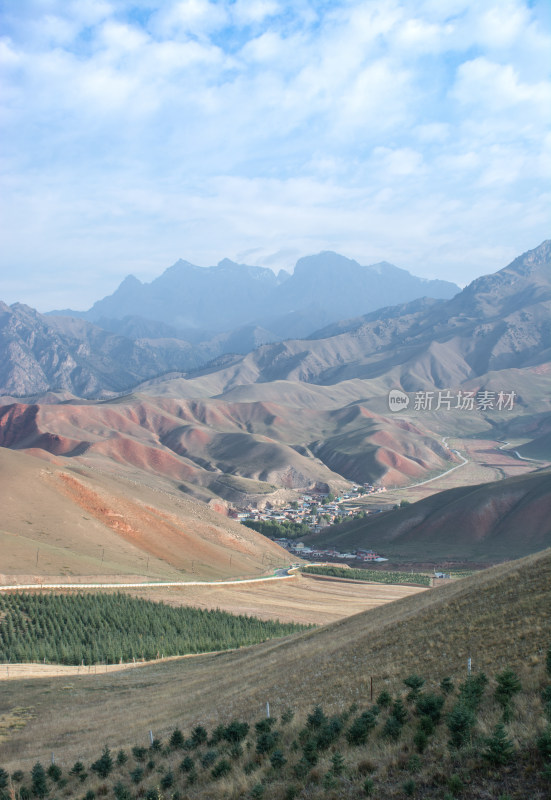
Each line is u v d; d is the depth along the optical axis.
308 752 23.88
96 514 165.12
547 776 17.02
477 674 25.97
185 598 120.44
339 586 159.38
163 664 75.06
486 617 34.56
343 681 33.66
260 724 29.02
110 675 68.25
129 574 130.75
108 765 30.59
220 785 23.86
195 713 39.97
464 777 18.58
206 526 194.50
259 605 124.12
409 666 31.64
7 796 29.86
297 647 58.03
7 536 128.75
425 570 189.00
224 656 72.69
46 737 43.03
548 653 23.25
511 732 19.72
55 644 83.88
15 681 64.00
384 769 20.56
